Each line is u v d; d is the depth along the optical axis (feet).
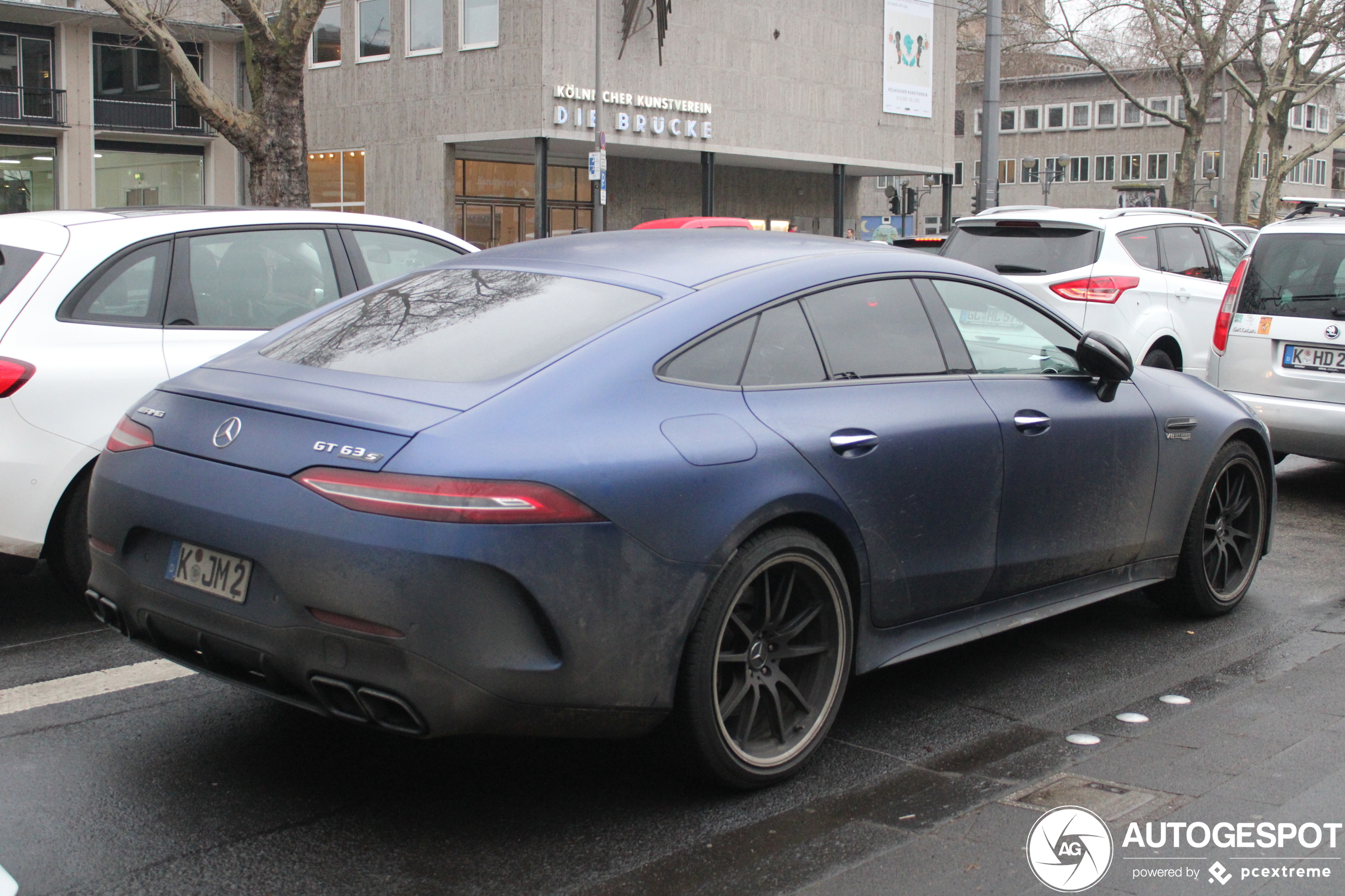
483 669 9.63
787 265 12.62
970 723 13.47
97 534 11.71
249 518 10.19
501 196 112.37
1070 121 253.03
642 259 12.73
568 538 9.88
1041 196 256.73
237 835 10.66
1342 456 24.95
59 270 16.12
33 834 10.61
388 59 108.88
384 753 12.53
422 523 9.52
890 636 12.88
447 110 105.60
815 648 12.00
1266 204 140.87
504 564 9.61
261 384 11.28
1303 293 25.16
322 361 11.60
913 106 135.54
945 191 142.82
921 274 13.85
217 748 12.57
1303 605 18.33
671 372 11.09
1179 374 17.58
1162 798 11.37
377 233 19.85
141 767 12.08
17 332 15.57
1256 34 126.93
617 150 113.39
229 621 10.42
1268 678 14.90
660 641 10.44
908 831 10.77
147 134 112.47
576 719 10.19
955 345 13.83
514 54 101.24
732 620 11.20
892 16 131.85
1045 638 16.69
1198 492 16.79
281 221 18.72
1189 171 128.16
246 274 18.01
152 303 16.84
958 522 13.21
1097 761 12.31
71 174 109.19
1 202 107.14
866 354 12.80
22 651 15.72
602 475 10.11
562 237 14.48
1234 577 17.98
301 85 59.36
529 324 11.48
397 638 9.53
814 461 11.62
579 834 10.73
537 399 10.32
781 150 122.01
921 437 12.71
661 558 10.38
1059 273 31.22
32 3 101.65
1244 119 239.71
